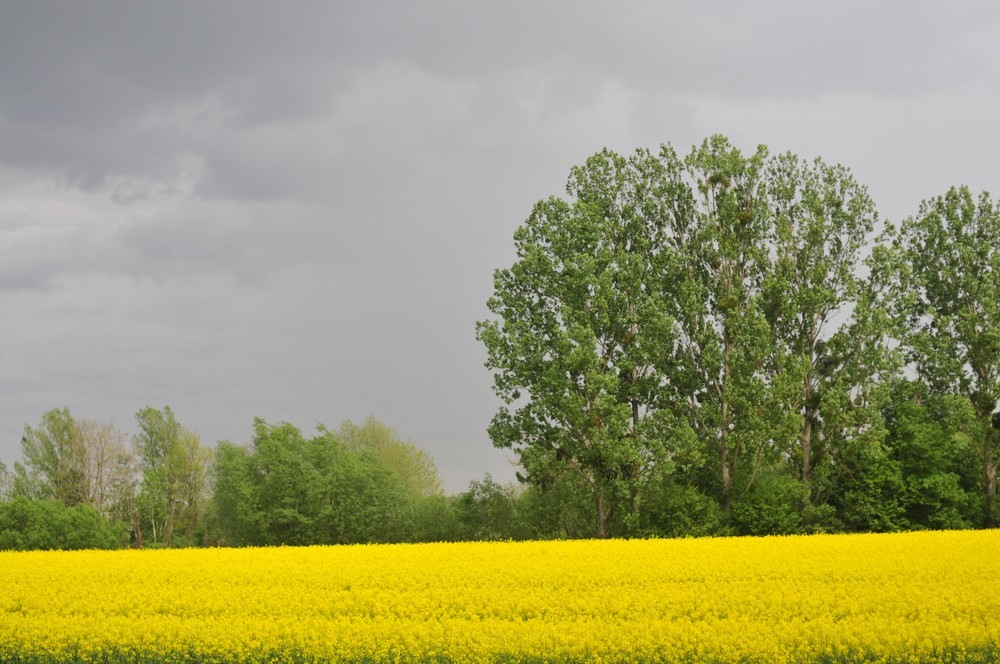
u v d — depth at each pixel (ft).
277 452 229.66
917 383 225.97
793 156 217.77
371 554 123.75
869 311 205.67
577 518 200.64
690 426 199.93
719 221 212.02
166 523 272.51
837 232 214.28
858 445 204.54
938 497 210.38
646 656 65.31
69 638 72.33
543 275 202.69
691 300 201.26
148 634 72.23
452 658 66.23
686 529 193.26
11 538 219.41
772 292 207.72
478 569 106.22
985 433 212.02
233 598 87.92
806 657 64.23
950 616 74.08
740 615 78.28
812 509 204.23
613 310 201.26
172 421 281.54
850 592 85.81
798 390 196.54
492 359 197.47
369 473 226.58
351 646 68.08
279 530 225.56
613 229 212.43
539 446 190.08
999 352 214.28
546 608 81.76
